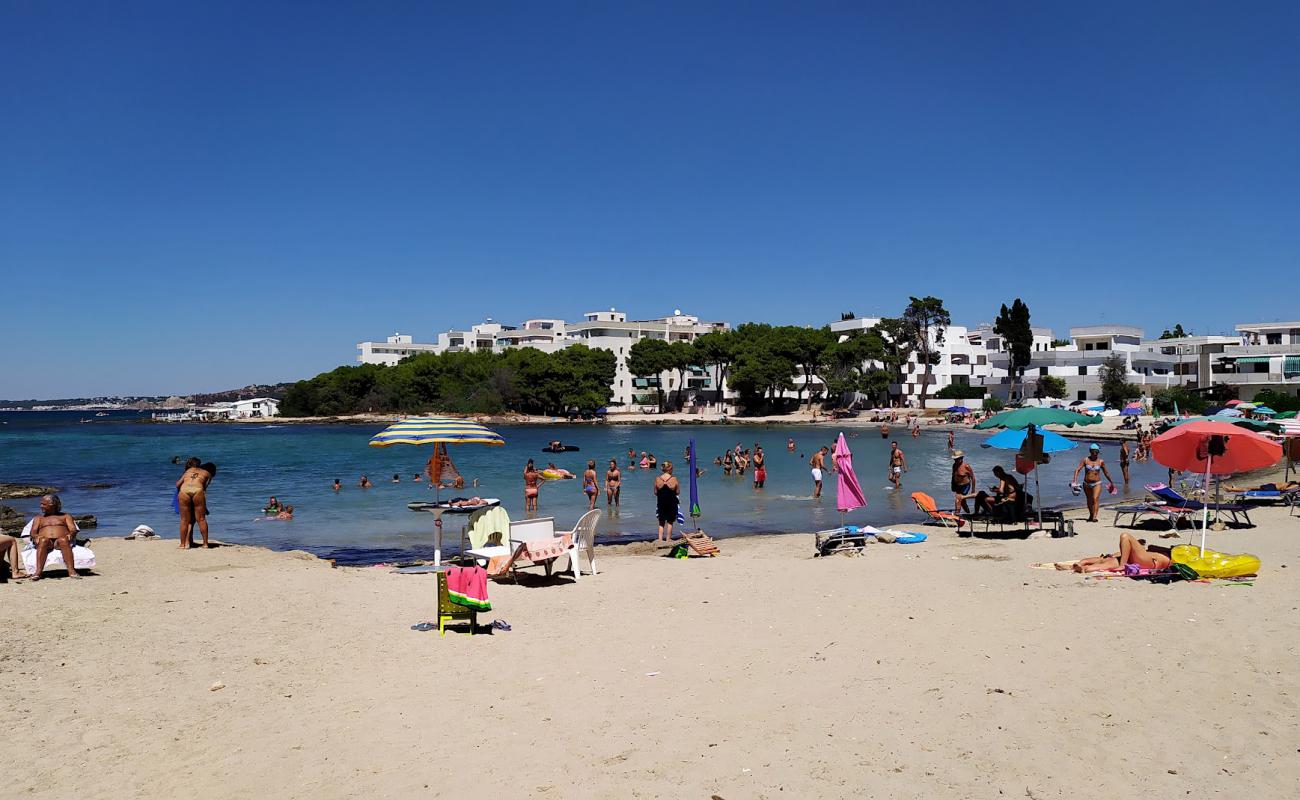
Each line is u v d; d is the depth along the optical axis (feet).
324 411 470.39
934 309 355.36
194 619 36.60
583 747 21.84
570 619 36.65
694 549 58.49
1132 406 247.29
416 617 37.42
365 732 23.03
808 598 39.93
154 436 312.91
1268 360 281.13
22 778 20.11
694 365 419.74
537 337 527.40
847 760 20.79
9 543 45.91
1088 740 21.75
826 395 384.68
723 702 25.09
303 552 60.90
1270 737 21.68
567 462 158.20
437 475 56.34
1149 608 35.22
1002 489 63.72
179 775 20.27
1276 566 44.27
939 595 39.50
